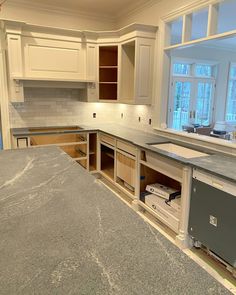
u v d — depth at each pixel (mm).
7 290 707
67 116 4559
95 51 4148
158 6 3521
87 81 4145
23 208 1220
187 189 2365
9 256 859
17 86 3715
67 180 1595
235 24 4887
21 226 1057
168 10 3338
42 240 957
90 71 4199
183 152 3068
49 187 1479
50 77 3979
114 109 4914
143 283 736
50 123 4438
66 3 3934
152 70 3732
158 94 3666
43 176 1660
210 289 716
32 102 4230
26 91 4156
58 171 1761
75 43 4059
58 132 3912
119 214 1171
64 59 4031
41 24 4066
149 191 3211
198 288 719
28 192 1406
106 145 4098
